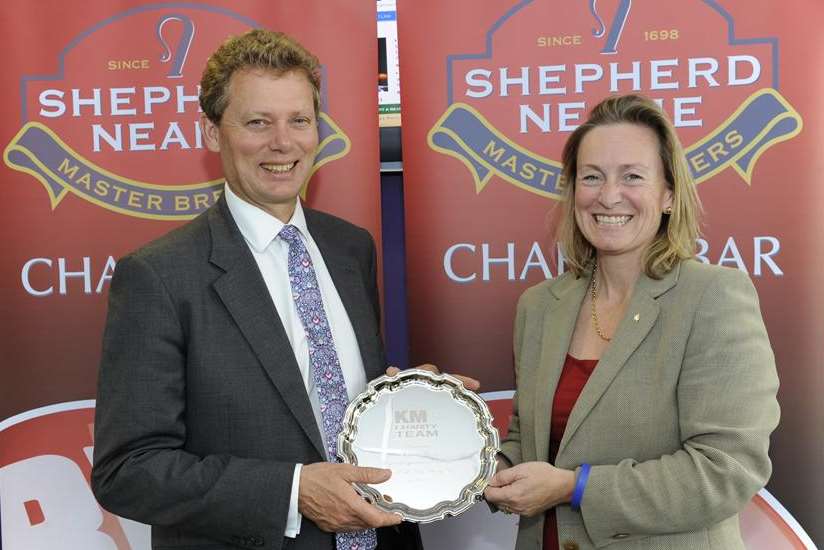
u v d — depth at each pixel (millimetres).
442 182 2449
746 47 2357
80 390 2449
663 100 2389
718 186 2389
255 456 1640
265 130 1708
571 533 1680
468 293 2463
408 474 1676
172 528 1709
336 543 1704
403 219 2771
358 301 1880
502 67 2422
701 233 2395
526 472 1643
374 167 2426
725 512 1556
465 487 1653
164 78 2424
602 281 1846
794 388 2371
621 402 1655
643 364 1663
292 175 1746
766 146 2367
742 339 1601
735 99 2369
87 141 2434
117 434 1611
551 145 2424
